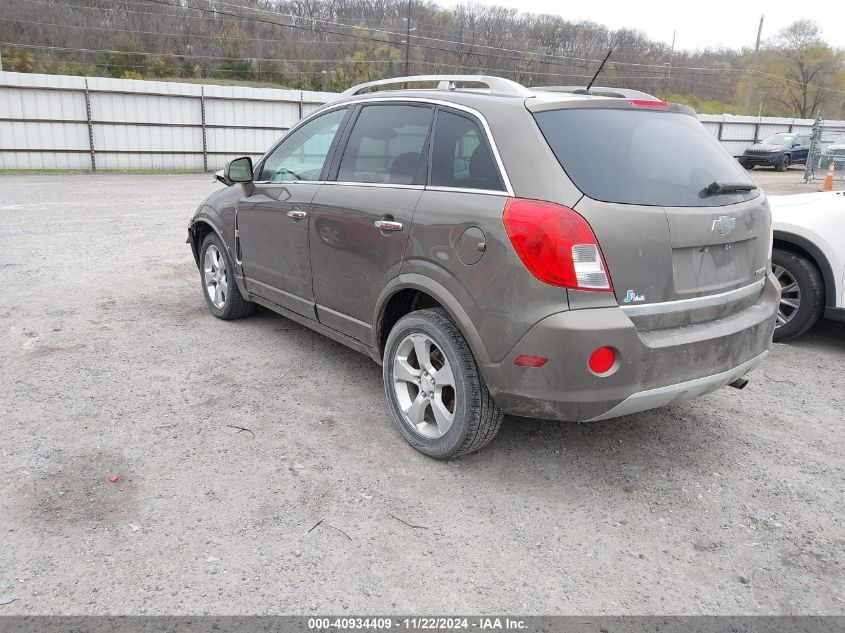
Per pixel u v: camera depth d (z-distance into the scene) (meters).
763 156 30.12
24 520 2.76
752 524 2.94
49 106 21.44
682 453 3.57
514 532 2.82
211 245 5.51
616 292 2.79
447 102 3.39
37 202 13.06
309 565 2.56
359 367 4.59
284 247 4.38
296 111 26.50
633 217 2.81
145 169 23.70
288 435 3.58
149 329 5.28
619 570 2.61
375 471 3.26
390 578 2.51
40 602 2.32
